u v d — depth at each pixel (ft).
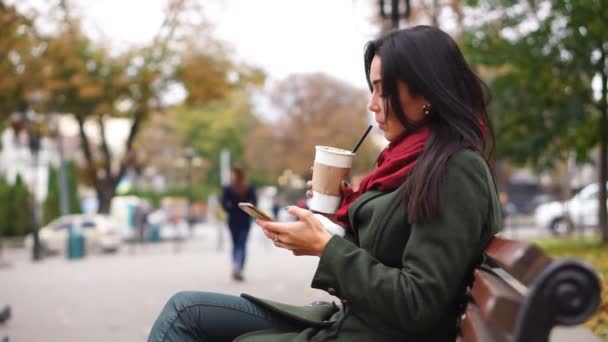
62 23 81.20
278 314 7.91
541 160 56.65
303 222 6.82
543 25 50.21
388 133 7.41
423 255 6.27
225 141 234.58
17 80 78.79
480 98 7.17
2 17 71.41
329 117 206.59
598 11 47.85
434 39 6.99
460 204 6.31
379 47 7.19
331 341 7.05
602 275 26.61
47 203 104.12
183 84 89.81
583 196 95.09
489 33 52.47
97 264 59.47
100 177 105.40
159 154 235.40
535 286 4.28
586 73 50.37
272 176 245.86
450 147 6.57
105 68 87.97
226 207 39.73
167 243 103.65
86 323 25.73
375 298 6.36
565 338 18.80
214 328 7.82
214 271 47.09
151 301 31.65
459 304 6.69
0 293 36.17
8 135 174.81
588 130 55.98
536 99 53.31
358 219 7.29
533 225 133.08
